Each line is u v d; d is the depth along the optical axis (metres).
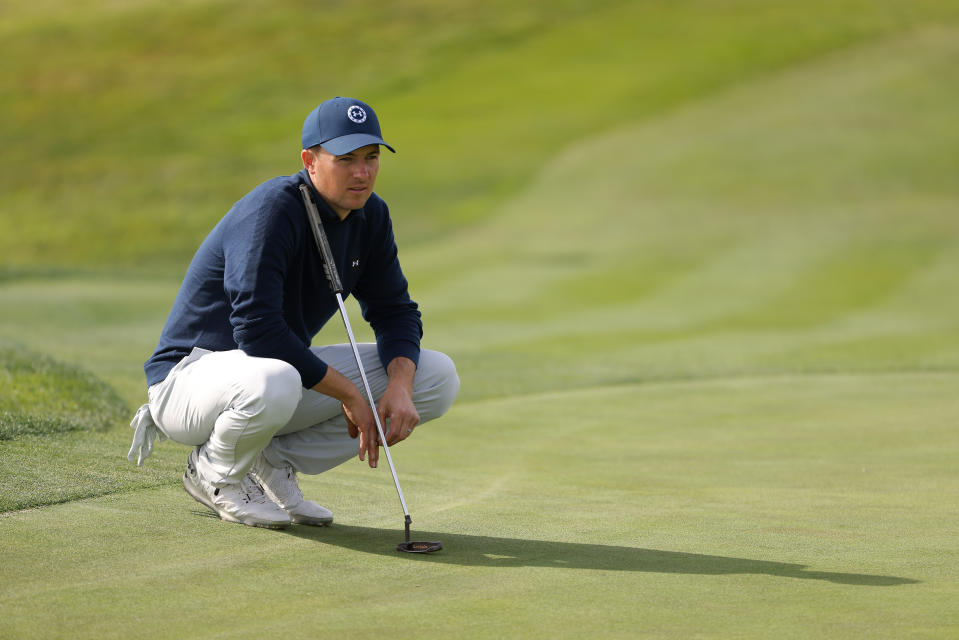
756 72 149.00
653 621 9.79
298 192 12.84
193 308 13.30
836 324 56.12
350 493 15.87
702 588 10.92
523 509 15.06
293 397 12.45
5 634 9.12
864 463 19.27
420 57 162.25
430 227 100.94
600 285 70.31
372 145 12.63
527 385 30.61
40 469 15.32
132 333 48.22
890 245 81.00
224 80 156.50
